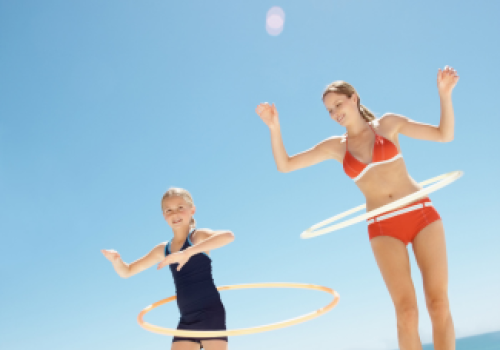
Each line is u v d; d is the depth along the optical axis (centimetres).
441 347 340
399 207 380
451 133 386
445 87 382
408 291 353
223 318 417
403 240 379
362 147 410
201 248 391
